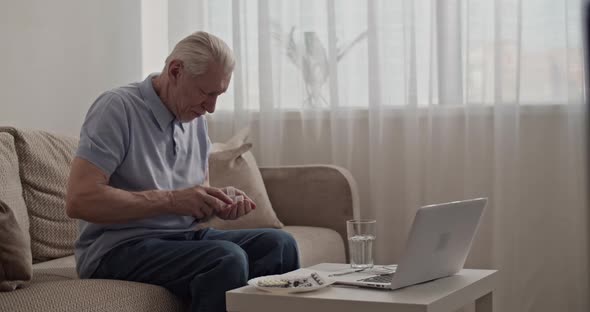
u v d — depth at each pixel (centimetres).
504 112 339
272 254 228
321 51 368
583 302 334
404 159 357
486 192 346
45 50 319
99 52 349
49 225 258
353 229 211
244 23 375
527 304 341
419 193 354
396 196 359
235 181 318
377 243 359
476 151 345
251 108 378
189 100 225
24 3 309
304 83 369
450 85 348
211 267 208
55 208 260
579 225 333
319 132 369
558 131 337
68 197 209
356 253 211
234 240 233
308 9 367
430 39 350
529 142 340
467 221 204
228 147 338
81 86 338
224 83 226
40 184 258
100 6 350
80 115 338
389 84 357
